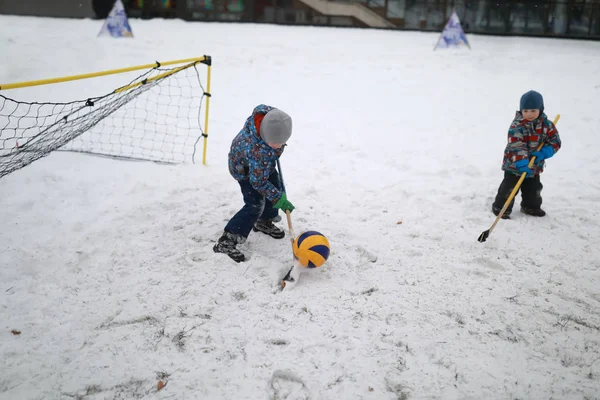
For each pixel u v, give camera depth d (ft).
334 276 12.96
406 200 17.16
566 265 13.47
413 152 22.11
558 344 10.70
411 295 12.26
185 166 19.58
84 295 12.12
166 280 12.70
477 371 9.99
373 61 41.34
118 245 14.11
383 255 13.92
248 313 11.59
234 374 9.91
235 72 36.35
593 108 28.73
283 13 62.18
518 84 34.68
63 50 38.06
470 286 12.60
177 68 18.21
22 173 18.53
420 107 29.53
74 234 14.64
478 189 18.19
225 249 13.51
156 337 10.87
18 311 11.51
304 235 12.42
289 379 9.97
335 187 18.11
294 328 11.13
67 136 18.15
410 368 10.08
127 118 25.88
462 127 25.90
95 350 10.46
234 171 13.08
